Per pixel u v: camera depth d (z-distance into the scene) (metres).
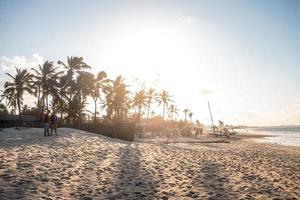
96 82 59.16
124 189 8.20
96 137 25.86
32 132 25.14
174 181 9.62
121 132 35.12
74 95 55.47
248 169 13.27
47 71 53.75
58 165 10.56
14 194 6.74
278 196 8.35
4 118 50.72
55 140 19.06
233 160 16.70
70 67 55.59
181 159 15.12
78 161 11.84
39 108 54.94
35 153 12.72
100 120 60.53
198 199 7.64
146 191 8.16
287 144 53.75
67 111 56.06
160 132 81.00
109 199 7.13
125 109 68.06
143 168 11.59
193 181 9.78
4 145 14.83
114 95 63.06
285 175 12.59
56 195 7.09
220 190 8.73
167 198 7.57
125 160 13.29
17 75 54.03
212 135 80.62
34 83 53.72
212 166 13.26
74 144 17.91
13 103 58.81
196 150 23.62
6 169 8.95
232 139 71.88
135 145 22.73
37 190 7.26
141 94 69.38
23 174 8.60
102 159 12.98
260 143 55.16
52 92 53.22
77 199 6.92
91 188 8.02
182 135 75.56
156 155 16.20
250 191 8.78
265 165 15.72
